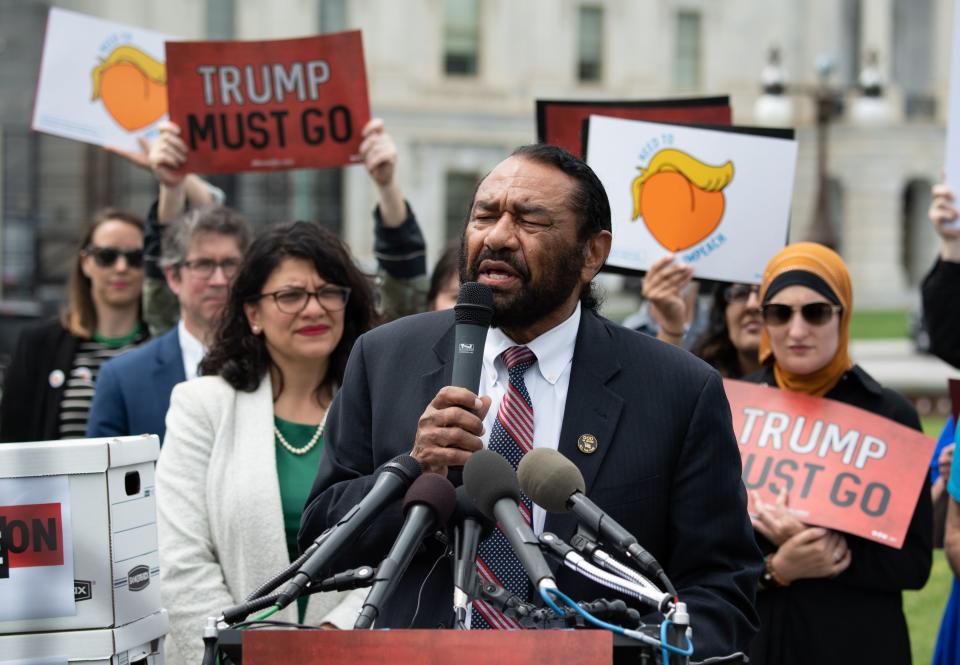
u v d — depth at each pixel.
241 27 40.12
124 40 7.30
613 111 6.35
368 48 42.50
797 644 4.82
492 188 3.53
